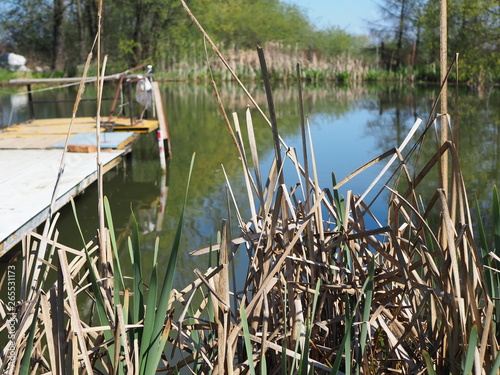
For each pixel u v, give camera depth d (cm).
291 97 1839
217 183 604
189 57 2916
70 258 376
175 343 145
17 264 333
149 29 2869
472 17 1948
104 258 149
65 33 2916
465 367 119
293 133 979
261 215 165
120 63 2773
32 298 150
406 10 2980
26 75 2548
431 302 153
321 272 158
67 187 455
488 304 124
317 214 156
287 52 3222
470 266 142
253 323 147
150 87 754
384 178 582
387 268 172
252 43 3375
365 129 1016
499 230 143
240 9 3378
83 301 286
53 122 886
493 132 887
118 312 129
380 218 436
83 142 658
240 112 1330
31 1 2797
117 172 679
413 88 2312
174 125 1099
